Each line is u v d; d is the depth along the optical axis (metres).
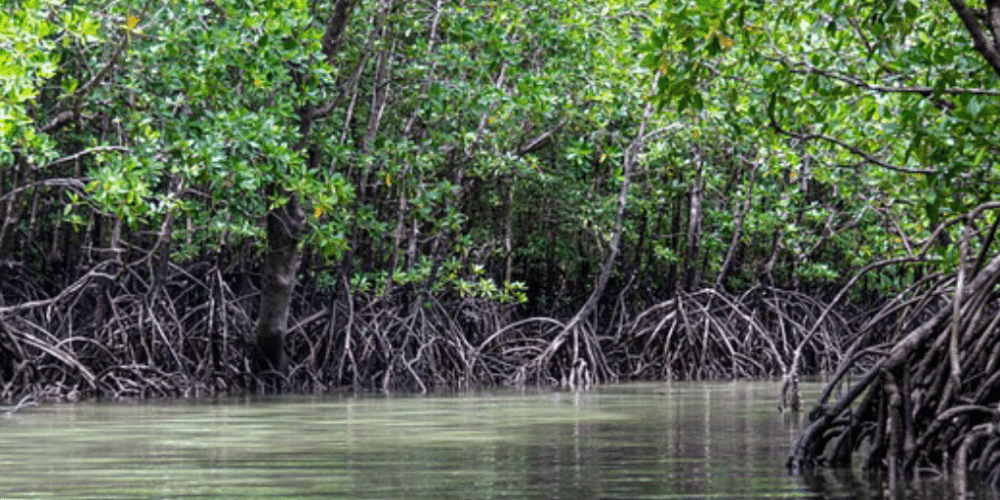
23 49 21.20
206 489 12.62
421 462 15.00
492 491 12.37
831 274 43.53
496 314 39.00
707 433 18.88
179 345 32.28
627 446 16.86
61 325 31.41
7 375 28.72
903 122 16.52
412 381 34.41
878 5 16.20
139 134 26.25
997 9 13.71
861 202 35.28
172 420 22.14
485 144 37.81
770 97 17.69
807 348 43.34
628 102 36.84
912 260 19.88
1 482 13.28
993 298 15.53
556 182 42.47
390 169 32.50
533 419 22.00
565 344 38.19
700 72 16.36
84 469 14.46
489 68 31.69
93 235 39.19
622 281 46.06
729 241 47.91
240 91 30.42
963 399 14.44
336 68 31.77
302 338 34.03
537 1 32.81
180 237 34.31
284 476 13.69
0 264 29.69
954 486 12.76
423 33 36.44
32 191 36.00
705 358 41.03
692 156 43.31
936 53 16.08
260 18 26.06
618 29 36.44
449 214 34.16
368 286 35.25
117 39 26.52
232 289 35.06
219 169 26.70
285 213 31.02
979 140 15.94
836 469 14.33
